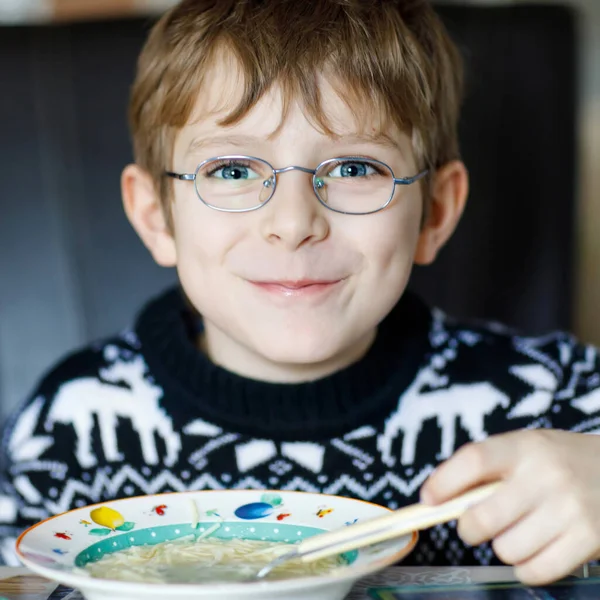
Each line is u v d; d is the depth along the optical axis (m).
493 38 1.51
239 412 1.11
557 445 0.67
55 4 2.24
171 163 1.04
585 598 0.63
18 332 1.54
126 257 1.53
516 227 1.55
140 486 1.14
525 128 1.53
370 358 1.13
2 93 1.50
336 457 1.10
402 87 0.99
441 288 1.56
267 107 0.92
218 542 0.71
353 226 0.95
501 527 0.64
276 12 0.99
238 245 0.96
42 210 1.52
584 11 2.39
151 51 1.12
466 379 1.19
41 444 1.19
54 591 0.67
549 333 1.57
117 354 1.25
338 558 0.65
